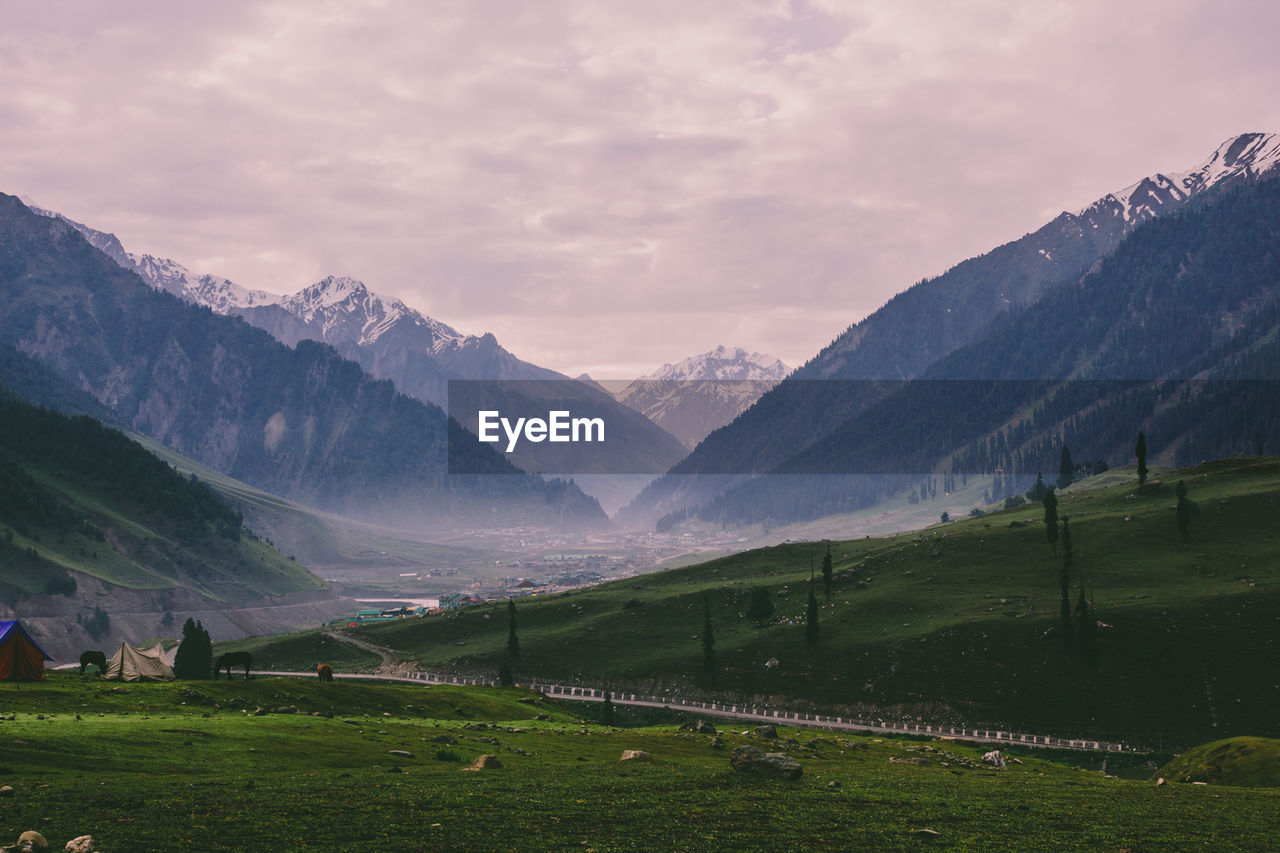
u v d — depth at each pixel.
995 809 52.78
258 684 92.38
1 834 36.06
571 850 38.16
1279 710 171.50
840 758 88.12
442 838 39.06
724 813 46.72
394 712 99.19
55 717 62.53
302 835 38.47
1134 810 54.75
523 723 100.19
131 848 35.31
